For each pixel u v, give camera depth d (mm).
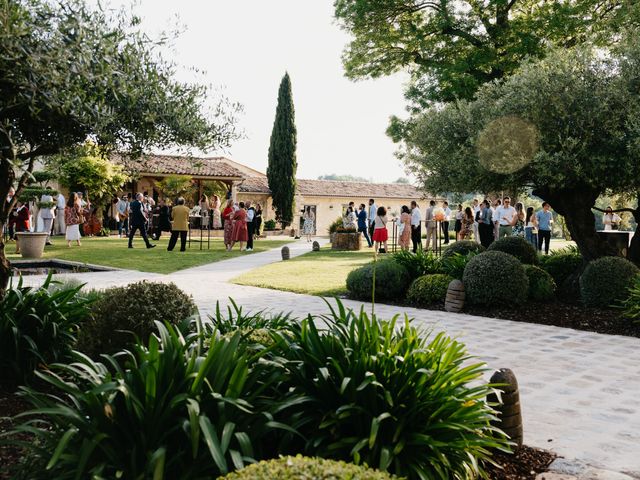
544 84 10039
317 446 2961
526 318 9398
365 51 24469
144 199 28062
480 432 3305
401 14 23453
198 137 5277
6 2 3320
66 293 5117
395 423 3055
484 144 10391
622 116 9820
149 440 2660
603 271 9836
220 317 4875
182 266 16297
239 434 2555
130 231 21641
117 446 2670
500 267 10016
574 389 5535
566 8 19312
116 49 4254
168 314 4625
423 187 12281
